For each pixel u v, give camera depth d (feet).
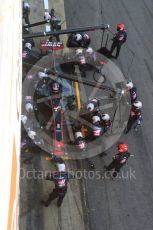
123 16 64.44
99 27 49.26
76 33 52.37
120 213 42.96
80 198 43.47
